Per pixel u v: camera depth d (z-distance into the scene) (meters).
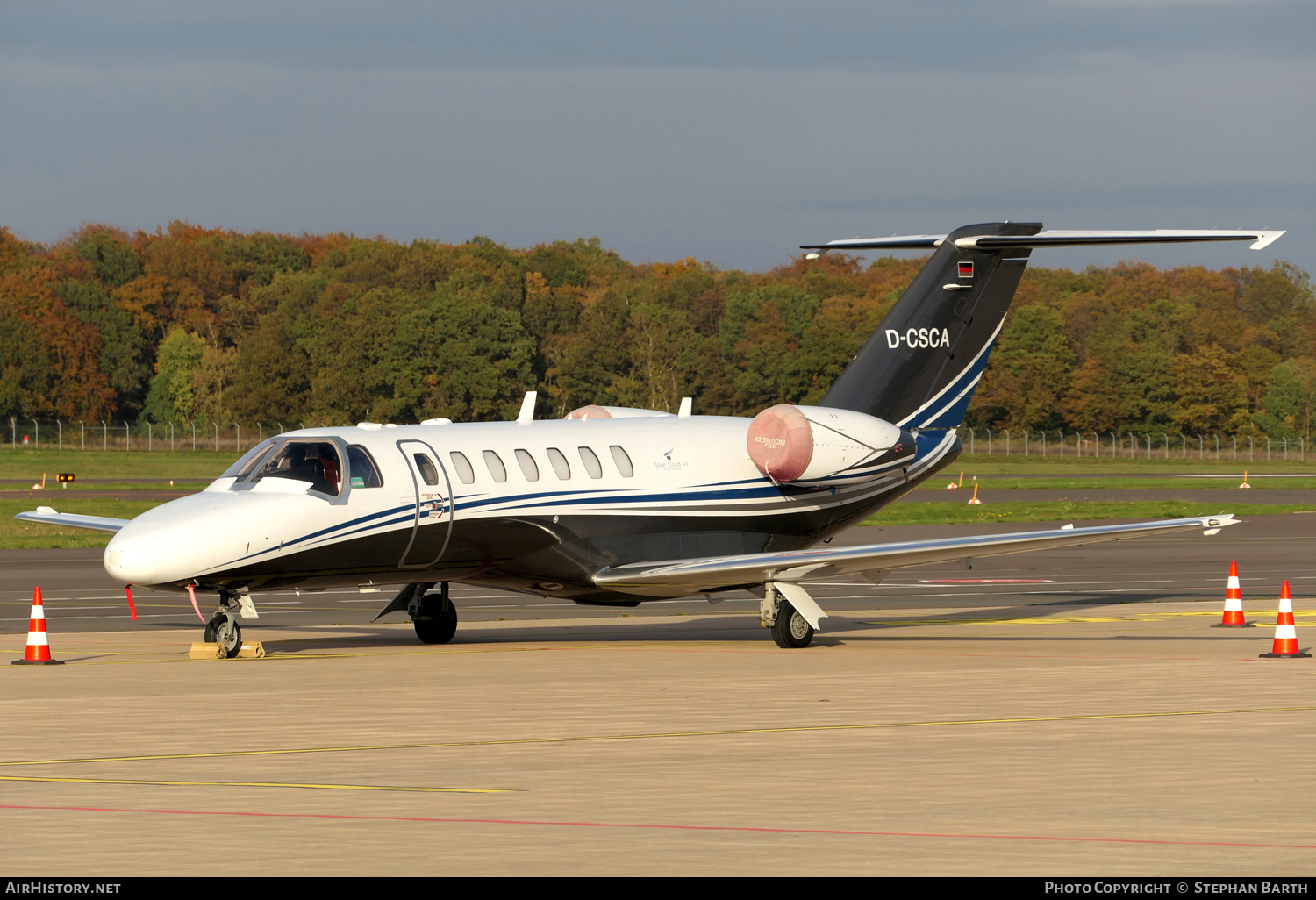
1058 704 38.31
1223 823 23.95
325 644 57.03
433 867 21.11
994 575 92.00
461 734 33.50
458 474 53.81
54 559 105.12
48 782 27.92
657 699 39.41
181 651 53.41
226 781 27.94
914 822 24.08
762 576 54.00
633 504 57.12
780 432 59.94
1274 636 54.03
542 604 76.12
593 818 24.52
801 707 37.81
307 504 50.62
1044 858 21.53
